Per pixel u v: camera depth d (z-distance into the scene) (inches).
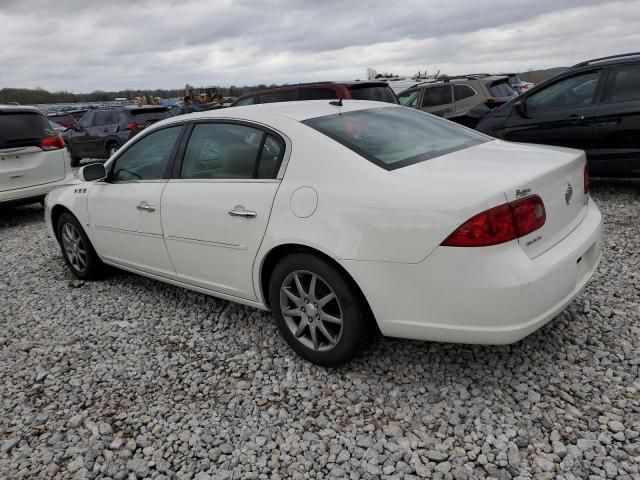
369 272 102.5
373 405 106.3
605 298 141.9
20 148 289.3
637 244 182.7
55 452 100.6
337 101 145.0
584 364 113.3
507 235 93.2
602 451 88.9
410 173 105.0
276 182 119.0
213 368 125.2
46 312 167.2
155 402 113.6
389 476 88.2
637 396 102.0
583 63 252.1
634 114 230.5
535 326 96.2
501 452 90.7
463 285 94.3
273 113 129.9
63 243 195.6
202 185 135.3
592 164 246.4
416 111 152.2
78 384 123.3
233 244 126.8
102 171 161.9
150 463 95.7
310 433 99.9
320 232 108.2
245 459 94.8
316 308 115.6
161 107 569.3
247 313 151.8
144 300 169.8
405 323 102.3
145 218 150.6
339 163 111.3
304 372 119.5
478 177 99.0
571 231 111.0
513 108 270.2
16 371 131.8
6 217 337.7
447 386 109.9
